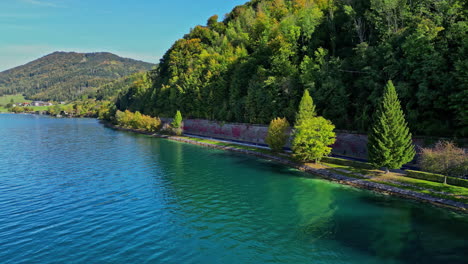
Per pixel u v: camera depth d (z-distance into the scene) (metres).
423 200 37.53
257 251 26.14
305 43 91.81
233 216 34.16
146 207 37.09
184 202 38.91
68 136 120.56
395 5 64.00
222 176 52.75
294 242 27.78
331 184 47.12
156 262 24.33
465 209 33.59
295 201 39.22
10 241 28.11
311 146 56.59
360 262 24.23
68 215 34.44
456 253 25.27
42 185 46.97
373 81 58.03
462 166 37.78
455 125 46.00
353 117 65.12
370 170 49.00
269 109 84.31
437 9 56.78
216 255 25.45
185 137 109.75
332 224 31.78
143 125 135.00
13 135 123.69
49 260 24.80
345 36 82.88
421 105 50.16
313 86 69.62
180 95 131.62
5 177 52.06
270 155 69.88
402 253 25.55
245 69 103.19
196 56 164.75
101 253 25.83
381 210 35.47
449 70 48.75
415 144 49.81
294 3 133.62
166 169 58.53
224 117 105.12
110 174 54.38
